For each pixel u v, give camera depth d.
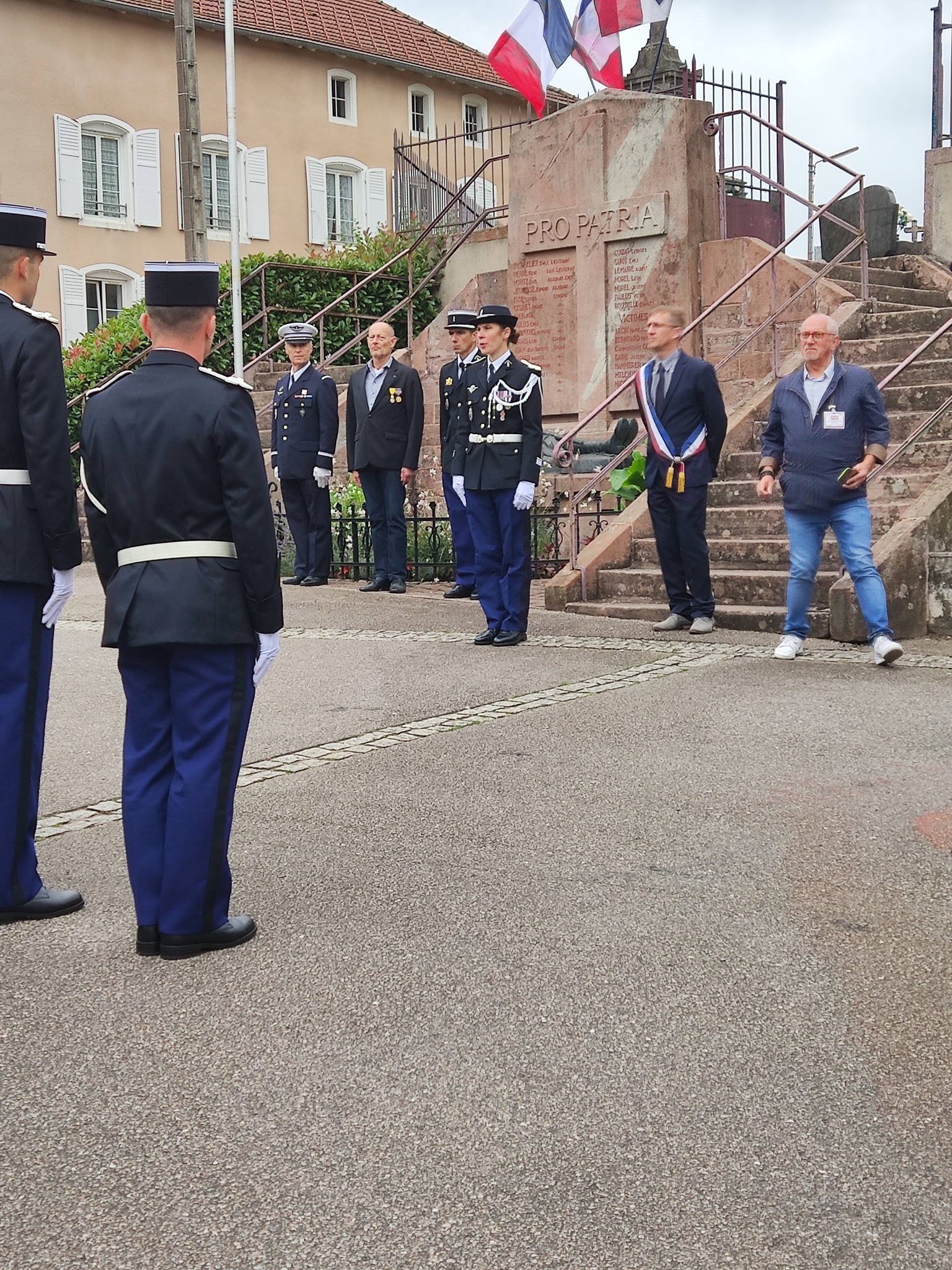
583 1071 3.04
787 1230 2.44
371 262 19.77
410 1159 2.70
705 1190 2.57
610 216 13.96
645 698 6.86
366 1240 2.44
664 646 8.42
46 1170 2.69
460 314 10.77
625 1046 3.15
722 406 8.84
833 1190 2.56
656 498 8.93
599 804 5.07
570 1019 3.30
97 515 3.78
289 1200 2.57
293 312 19.03
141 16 26.31
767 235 16.53
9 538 4.00
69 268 25.69
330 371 17.12
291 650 8.57
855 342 11.50
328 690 7.29
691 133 13.45
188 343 3.81
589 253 14.20
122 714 6.86
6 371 3.96
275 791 5.40
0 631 4.03
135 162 26.44
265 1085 3.01
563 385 14.61
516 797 5.20
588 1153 2.71
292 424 11.73
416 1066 3.08
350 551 12.98
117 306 26.81
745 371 13.16
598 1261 2.36
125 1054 3.18
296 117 28.73
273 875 4.41
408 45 30.67
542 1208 2.52
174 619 3.66
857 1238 2.41
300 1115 2.88
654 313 8.77
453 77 30.89
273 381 17.88
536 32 14.63
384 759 5.82
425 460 16.02
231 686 3.77
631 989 3.46
